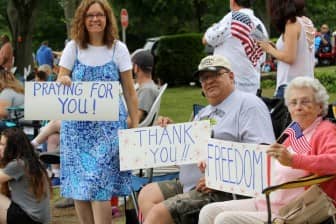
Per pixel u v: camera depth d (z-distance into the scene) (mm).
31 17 51844
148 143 9648
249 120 9078
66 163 10375
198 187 9164
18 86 15766
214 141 8789
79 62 10281
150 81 13172
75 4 31953
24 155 10984
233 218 8016
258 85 12328
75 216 12875
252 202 8570
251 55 11992
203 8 64000
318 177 7652
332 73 31703
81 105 10180
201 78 9367
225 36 11992
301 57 11109
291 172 8102
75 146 10289
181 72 40188
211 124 9320
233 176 8594
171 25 63000
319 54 48688
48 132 14195
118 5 58250
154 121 12922
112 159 10227
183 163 9422
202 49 40250
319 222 7680
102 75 10242
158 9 59500
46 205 11211
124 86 10562
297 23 11000
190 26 64562
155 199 9648
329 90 30438
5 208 11094
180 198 9109
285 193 8180
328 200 7633
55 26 80750
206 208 8586
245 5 12141
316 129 8156
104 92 10133
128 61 10461
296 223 7707
